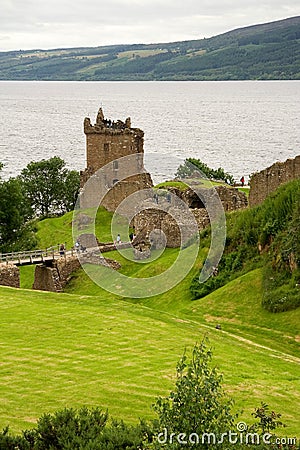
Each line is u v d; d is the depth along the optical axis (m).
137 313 38.31
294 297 37.38
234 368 29.47
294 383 27.97
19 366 29.47
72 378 27.98
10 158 194.25
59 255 59.47
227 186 64.31
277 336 35.44
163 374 28.33
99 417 18.80
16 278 56.28
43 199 116.31
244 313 38.62
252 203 55.62
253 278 41.41
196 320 38.84
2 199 74.56
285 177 51.72
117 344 32.41
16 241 74.19
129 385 27.09
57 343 32.66
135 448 17.05
